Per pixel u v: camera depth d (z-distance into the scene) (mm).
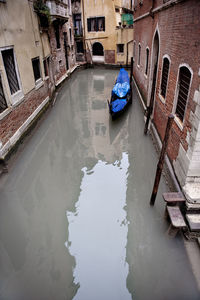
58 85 12219
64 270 3547
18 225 4434
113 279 3416
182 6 4109
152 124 7238
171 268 3434
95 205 4867
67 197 5125
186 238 3672
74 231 4250
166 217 3852
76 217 4570
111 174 5859
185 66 3965
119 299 3154
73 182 5609
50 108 9906
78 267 3590
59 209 4801
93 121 9086
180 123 4316
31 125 7191
